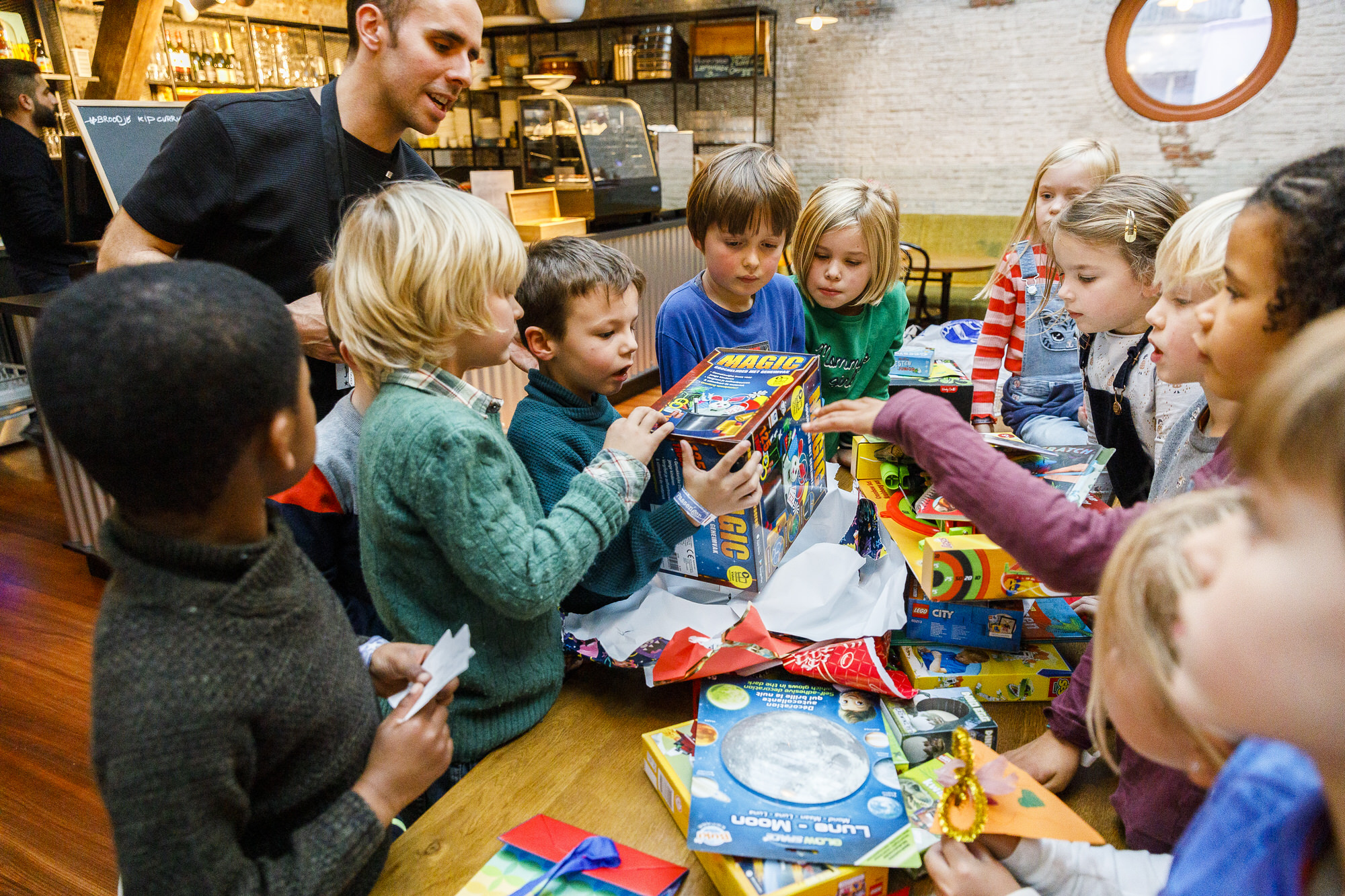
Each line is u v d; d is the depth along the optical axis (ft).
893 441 2.59
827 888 2.08
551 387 3.63
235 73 18.45
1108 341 4.36
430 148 24.09
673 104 23.44
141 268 1.62
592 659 3.30
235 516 1.77
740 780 2.37
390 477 2.62
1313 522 0.91
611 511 2.84
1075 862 2.00
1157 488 3.15
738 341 5.21
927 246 22.13
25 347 8.96
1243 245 1.98
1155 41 18.38
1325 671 0.93
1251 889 1.19
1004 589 2.85
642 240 14.83
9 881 5.07
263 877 1.83
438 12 4.79
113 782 1.60
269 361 1.66
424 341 2.72
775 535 3.40
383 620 3.01
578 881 2.23
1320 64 17.15
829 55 21.91
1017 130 20.36
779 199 4.58
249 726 1.76
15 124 10.75
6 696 6.81
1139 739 1.47
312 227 5.18
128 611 1.67
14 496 10.84
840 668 2.78
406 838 2.45
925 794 2.39
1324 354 0.90
